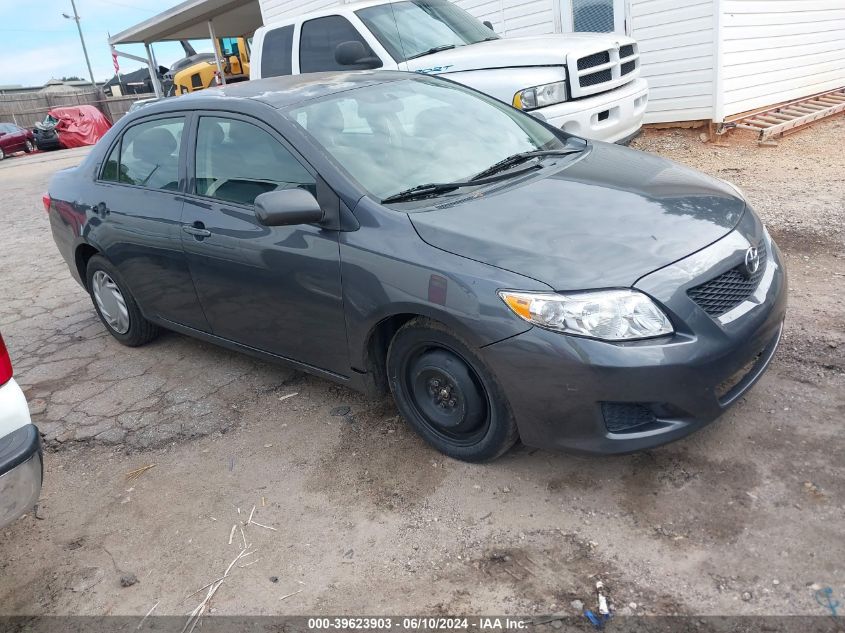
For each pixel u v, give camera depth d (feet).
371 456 10.91
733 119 28.35
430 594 8.16
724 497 8.90
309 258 10.62
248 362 14.88
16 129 86.28
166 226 13.08
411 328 9.92
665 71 28.53
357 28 22.27
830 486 8.78
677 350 8.36
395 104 12.46
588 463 9.95
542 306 8.43
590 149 12.64
